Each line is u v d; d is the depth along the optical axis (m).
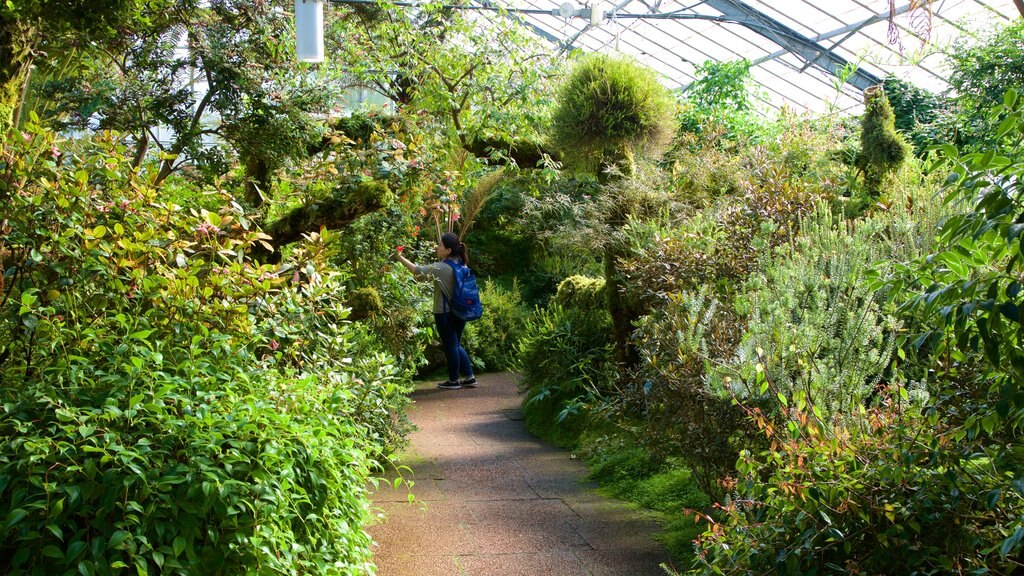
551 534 3.87
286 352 3.51
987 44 8.68
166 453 2.40
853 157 6.75
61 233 2.86
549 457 5.46
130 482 2.23
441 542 3.75
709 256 4.74
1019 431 2.36
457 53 7.52
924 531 2.28
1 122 3.50
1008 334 2.00
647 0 12.41
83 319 2.86
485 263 12.39
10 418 2.38
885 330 3.36
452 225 10.98
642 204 6.31
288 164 5.22
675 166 6.99
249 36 4.95
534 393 6.72
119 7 3.84
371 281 6.87
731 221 5.14
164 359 2.84
